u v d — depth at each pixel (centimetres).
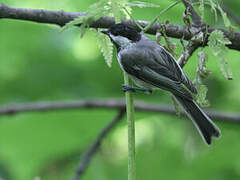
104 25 662
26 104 1015
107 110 1091
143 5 591
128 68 724
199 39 629
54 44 1112
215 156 1009
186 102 675
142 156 1107
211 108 1146
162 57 708
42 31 1104
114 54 1101
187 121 1197
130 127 559
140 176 1084
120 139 1207
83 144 1150
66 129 1106
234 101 1141
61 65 1136
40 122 1085
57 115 1080
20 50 1114
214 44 570
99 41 638
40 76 1137
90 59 1129
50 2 1003
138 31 724
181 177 1062
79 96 1135
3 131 1077
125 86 574
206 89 602
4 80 1135
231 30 586
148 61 707
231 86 1105
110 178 1138
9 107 1000
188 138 1179
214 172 1040
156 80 699
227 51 568
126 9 618
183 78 675
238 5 995
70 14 664
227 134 1086
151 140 1197
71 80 1151
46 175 1175
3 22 1075
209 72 601
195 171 1045
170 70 686
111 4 546
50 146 1121
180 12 926
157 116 1221
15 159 1109
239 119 1027
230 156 1007
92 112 1089
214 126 649
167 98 1166
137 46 721
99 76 1149
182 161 1089
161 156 1100
